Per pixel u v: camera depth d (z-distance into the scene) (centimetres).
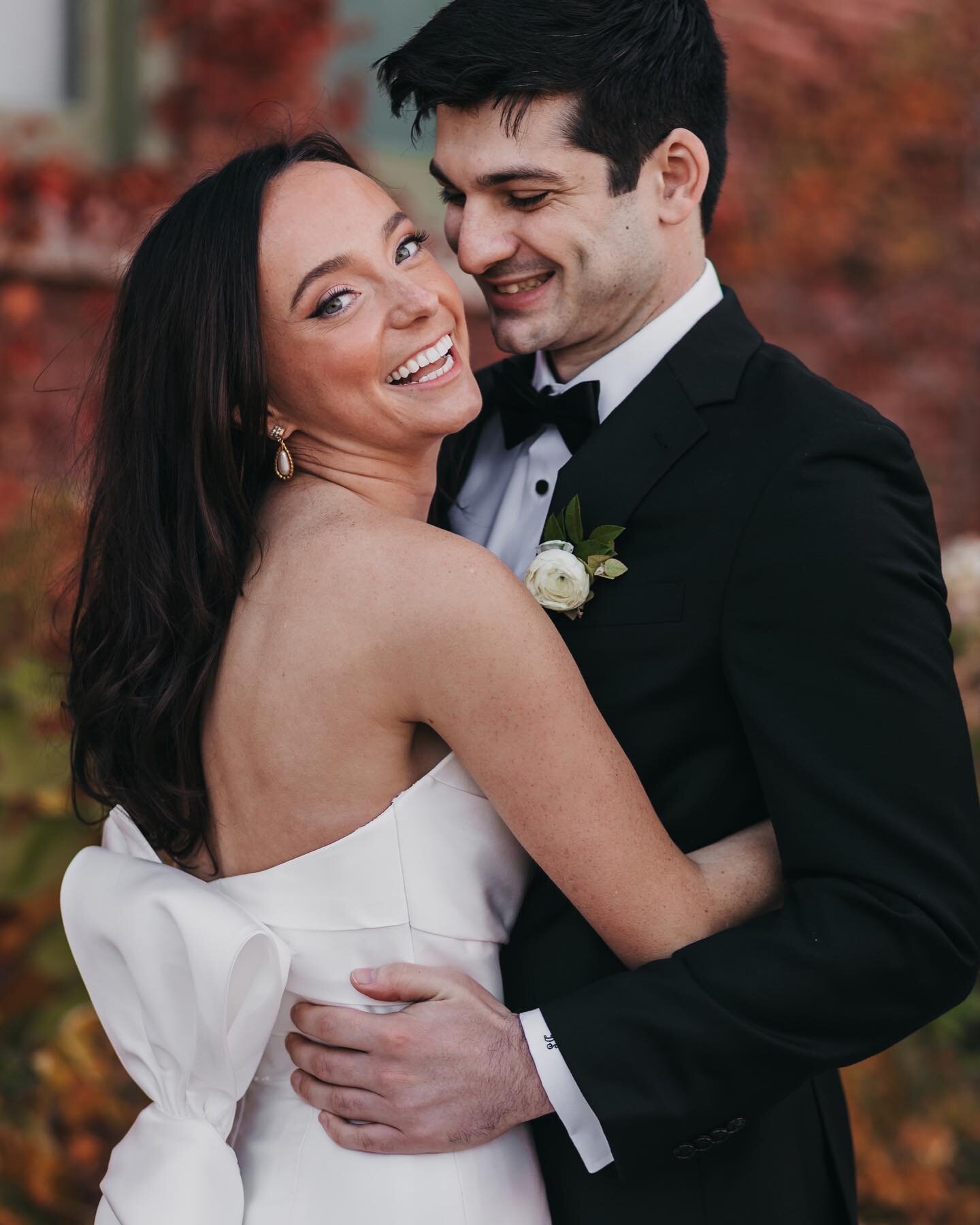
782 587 154
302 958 159
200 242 159
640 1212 162
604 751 152
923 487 163
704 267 185
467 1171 156
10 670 291
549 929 168
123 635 168
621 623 163
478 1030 154
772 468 158
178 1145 158
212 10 405
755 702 155
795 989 149
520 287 177
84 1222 287
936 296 560
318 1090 159
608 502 167
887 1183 324
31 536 292
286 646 156
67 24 404
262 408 161
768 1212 167
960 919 153
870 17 534
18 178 373
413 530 155
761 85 514
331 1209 156
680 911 157
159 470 165
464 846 161
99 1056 298
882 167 543
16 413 369
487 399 200
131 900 160
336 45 427
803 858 154
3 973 299
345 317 159
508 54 163
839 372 546
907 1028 155
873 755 151
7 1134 286
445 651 148
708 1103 152
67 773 286
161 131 405
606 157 169
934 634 155
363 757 155
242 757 161
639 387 172
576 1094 153
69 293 386
